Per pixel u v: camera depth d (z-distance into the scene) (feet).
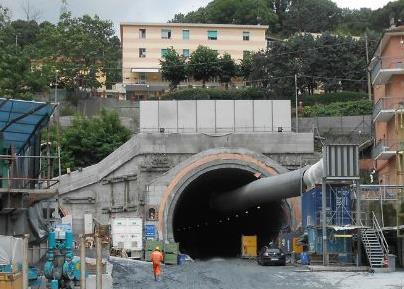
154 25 378.73
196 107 213.25
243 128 213.46
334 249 155.43
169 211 189.57
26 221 119.55
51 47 315.37
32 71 265.34
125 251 177.99
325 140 243.60
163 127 211.61
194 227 253.85
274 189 180.75
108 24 350.84
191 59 329.11
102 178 207.72
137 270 147.23
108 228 193.98
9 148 118.52
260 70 311.68
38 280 107.04
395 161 194.49
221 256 220.84
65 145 246.27
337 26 456.86
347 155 153.38
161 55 377.71
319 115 273.75
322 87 310.24
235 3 442.91
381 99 196.34
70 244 109.60
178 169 191.83
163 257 174.40
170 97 307.17
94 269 118.62
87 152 248.52
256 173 194.08
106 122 255.50
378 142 201.16
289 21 456.45
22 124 114.52
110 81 353.92
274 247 169.48
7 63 248.32
